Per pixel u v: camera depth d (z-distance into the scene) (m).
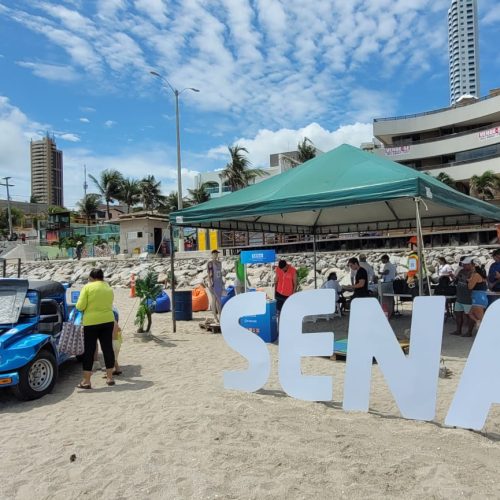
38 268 36.41
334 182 8.45
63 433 4.83
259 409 5.31
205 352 8.69
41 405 5.76
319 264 26.33
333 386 6.27
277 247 35.34
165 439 4.52
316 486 3.62
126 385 6.56
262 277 22.19
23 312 6.48
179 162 32.16
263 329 9.34
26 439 4.70
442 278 11.55
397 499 3.42
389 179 7.78
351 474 3.78
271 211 8.69
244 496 3.52
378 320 4.98
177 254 35.12
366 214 13.34
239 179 48.28
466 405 4.54
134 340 9.98
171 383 6.59
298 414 5.16
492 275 9.83
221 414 5.13
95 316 6.39
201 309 14.78
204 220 9.77
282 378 5.51
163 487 3.67
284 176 9.98
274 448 4.27
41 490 3.69
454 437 4.46
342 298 12.30
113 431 4.82
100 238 49.06
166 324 12.17
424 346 4.76
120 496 3.57
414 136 58.06
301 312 5.43
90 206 70.31
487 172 46.91
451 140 53.22
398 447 4.27
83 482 3.80
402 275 15.59
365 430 4.69
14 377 5.64
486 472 3.77
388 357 4.91
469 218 13.19
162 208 64.75
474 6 184.75
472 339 9.09
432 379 4.72
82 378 7.03
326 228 15.55
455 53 189.00
